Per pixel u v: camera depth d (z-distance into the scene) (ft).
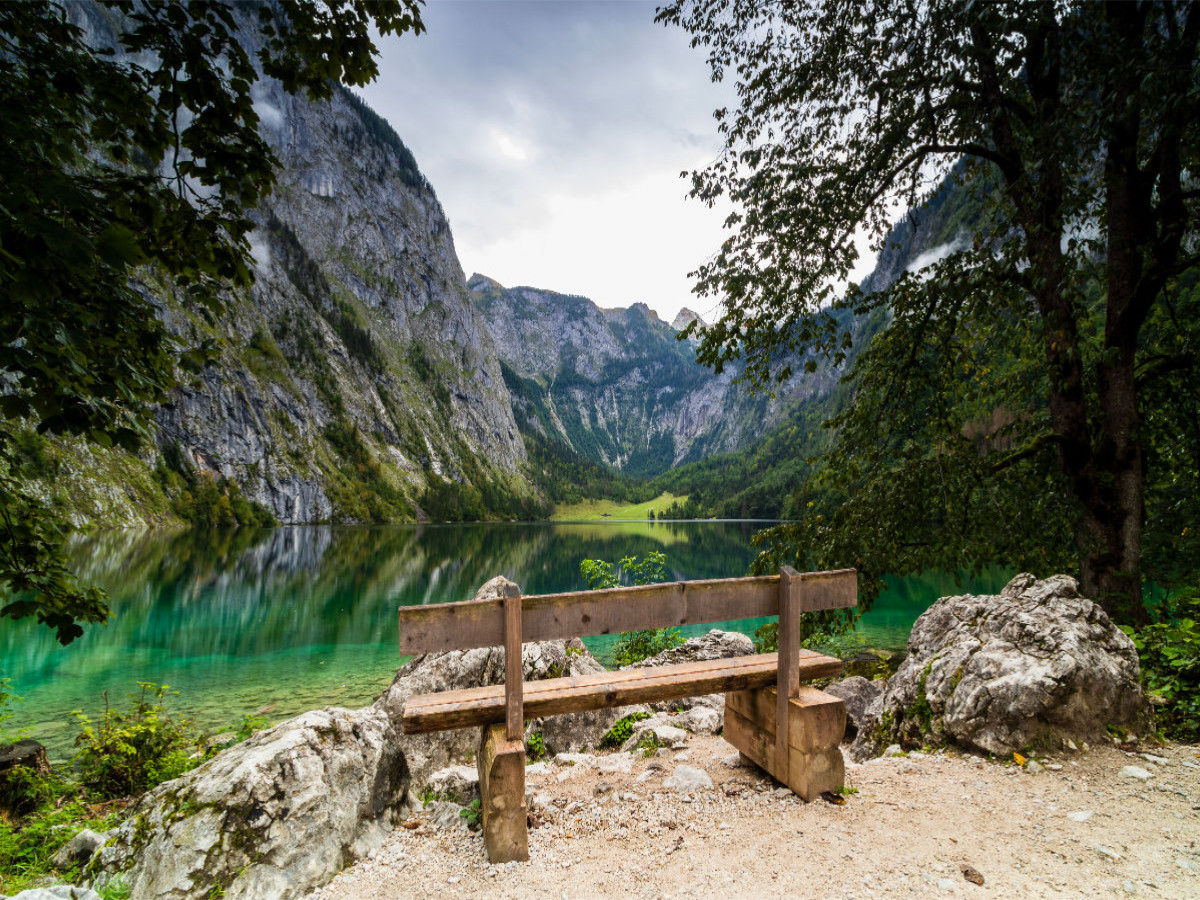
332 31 13.08
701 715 20.27
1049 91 26.66
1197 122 20.36
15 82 11.43
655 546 297.94
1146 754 13.75
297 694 52.39
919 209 31.86
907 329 30.68
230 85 12.67
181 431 424.05
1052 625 15.47
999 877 9.29
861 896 8.86
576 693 11.39
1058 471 29.17
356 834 11.33
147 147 12.84
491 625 10.60
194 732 41.22
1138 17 23.70
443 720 10.64
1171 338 29.32
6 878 13.82
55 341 9.45
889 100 26.71
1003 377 32.58
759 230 29.09
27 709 47.26
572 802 12.97
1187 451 29.84
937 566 29.22
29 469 14.28
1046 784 12.53
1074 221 28.43
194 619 91.91
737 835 10.89
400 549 267.80
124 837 10.94
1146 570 26.48
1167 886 8.93
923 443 31.27
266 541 293.02
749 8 27.91
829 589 12.98
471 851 10.93
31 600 13.98
